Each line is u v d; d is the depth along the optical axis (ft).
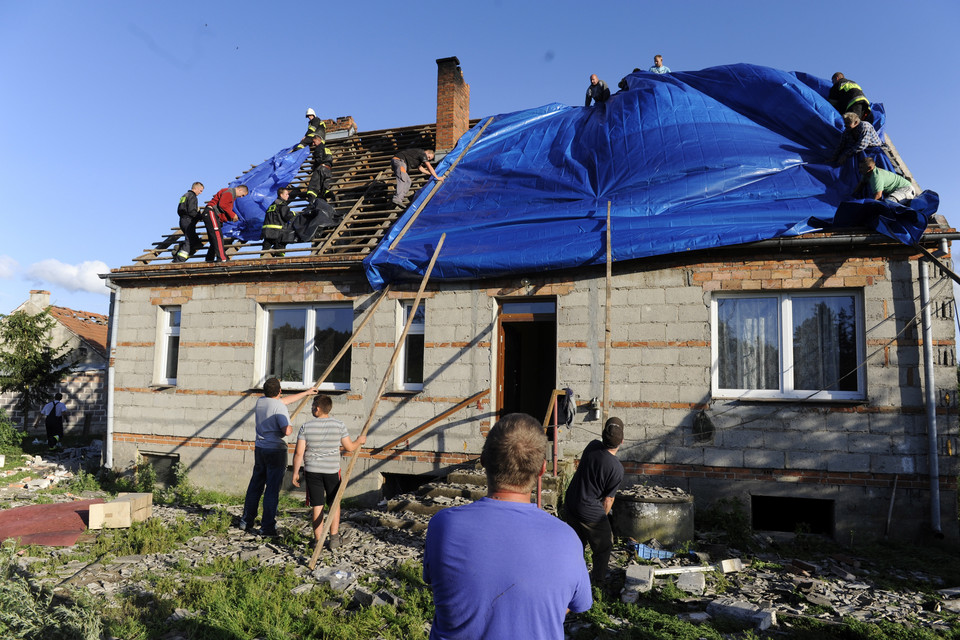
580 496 18.76
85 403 77.30
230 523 27.78
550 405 28.40
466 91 52.26
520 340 39.40
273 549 23.59
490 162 40.09
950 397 26.02
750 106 36.65
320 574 20.06
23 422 74.13
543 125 41.68
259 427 26.35
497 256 31.73
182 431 38.14
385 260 33.50
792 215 28.81
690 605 18.30
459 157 42.34
